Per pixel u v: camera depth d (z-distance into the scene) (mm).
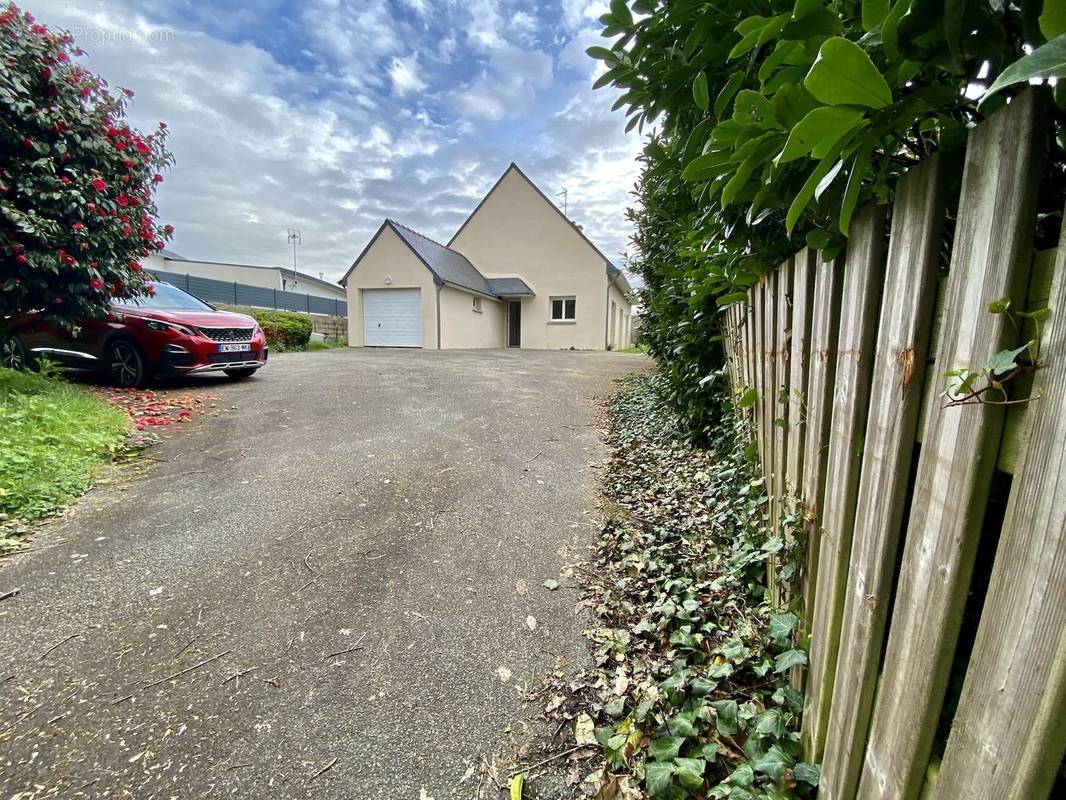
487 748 1264
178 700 1384
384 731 1309
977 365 604
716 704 1291
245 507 2566
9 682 1417
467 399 5379
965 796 603
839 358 1032
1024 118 529
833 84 588
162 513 2475
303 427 4035
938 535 669
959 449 631
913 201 739
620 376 7703
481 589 1953
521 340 16156
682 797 1100
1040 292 526
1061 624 490
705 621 1692
